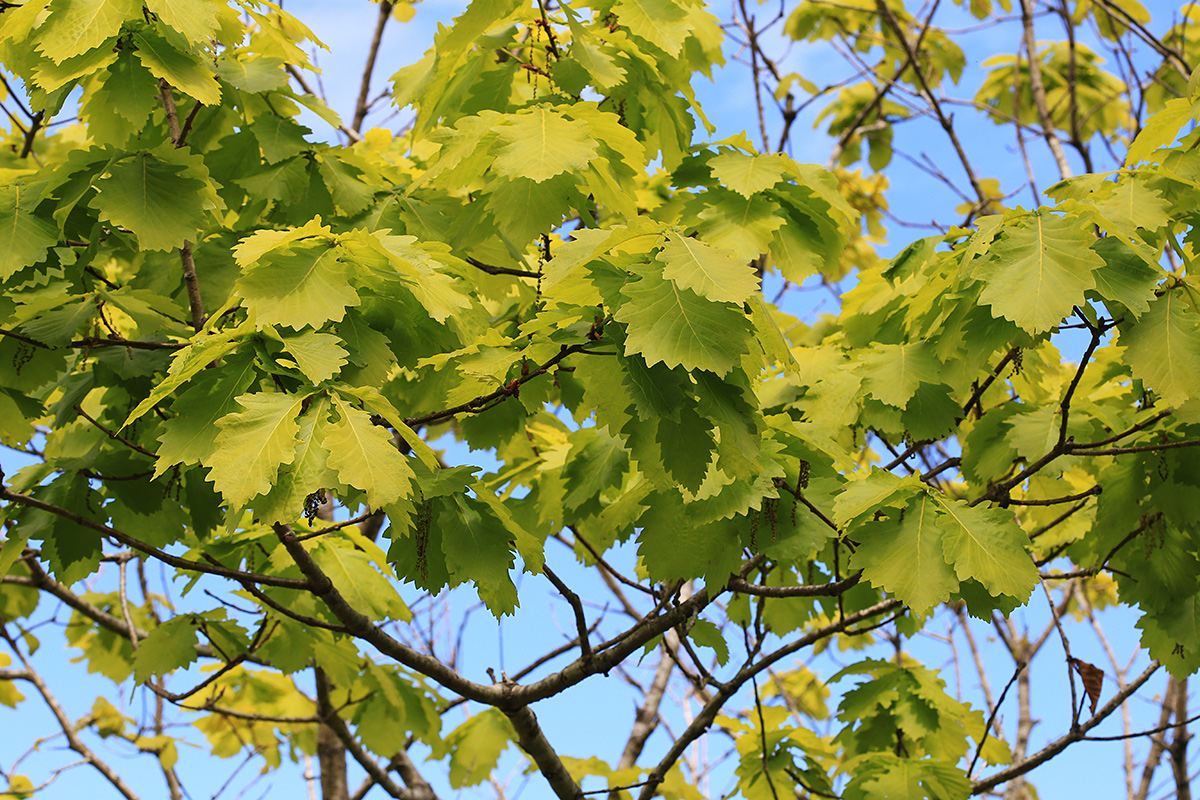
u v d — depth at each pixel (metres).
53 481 3.22
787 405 3.45
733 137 3.17
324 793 5.32
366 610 3.86
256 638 3.63
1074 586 5.51
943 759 3.81
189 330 2.97
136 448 2.83
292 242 2.13
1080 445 2.75
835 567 3.11
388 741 4.71
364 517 2.72
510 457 4.18
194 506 3.14
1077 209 2.40
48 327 2.81
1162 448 2.67
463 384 2.57
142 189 2.59
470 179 2.90
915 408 3.17
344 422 1.89
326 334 2.05
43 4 2.50
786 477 2.92
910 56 5.84
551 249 3.28
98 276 3.15
